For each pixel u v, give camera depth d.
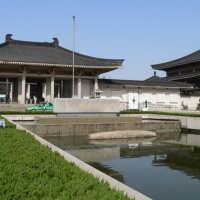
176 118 34.34
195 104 59.94
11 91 53.69
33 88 55.84
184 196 10.76
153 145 23.11
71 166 7.86
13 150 9.77
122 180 12.89
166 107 56.56
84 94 54.78
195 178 13.27
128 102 54.50
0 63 45.94
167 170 14.80
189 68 72.12
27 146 10.80
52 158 8.81
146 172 14.38
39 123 28.95
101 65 50.56
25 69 49.16
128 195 5.85
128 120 31.56
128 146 22.53
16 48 54.81
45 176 6.68
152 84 56.22
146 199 5.66
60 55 55.47
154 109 54.06
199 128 30.48
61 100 31.17
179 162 16.77
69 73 52.66
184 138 27.47
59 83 57.56
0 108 45.50
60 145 23.03
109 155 18.95
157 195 10.85
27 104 47.59
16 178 6.36
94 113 32.22
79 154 19.28
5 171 6.92
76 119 29.77
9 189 5.55
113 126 29.22
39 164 7.87
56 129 27.41
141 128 30.45
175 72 77.69
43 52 55.72
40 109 43.50
